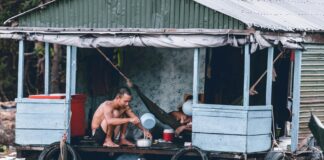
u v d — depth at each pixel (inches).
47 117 868.0
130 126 923.4
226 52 926.4
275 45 814.5
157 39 832.9
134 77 947.3
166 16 844.0
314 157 870.4
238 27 802.8
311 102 941.2
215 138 812.6
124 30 848.9
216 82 930.7
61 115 866.1
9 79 1266.0
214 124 812.6
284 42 828.0
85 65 958.4
